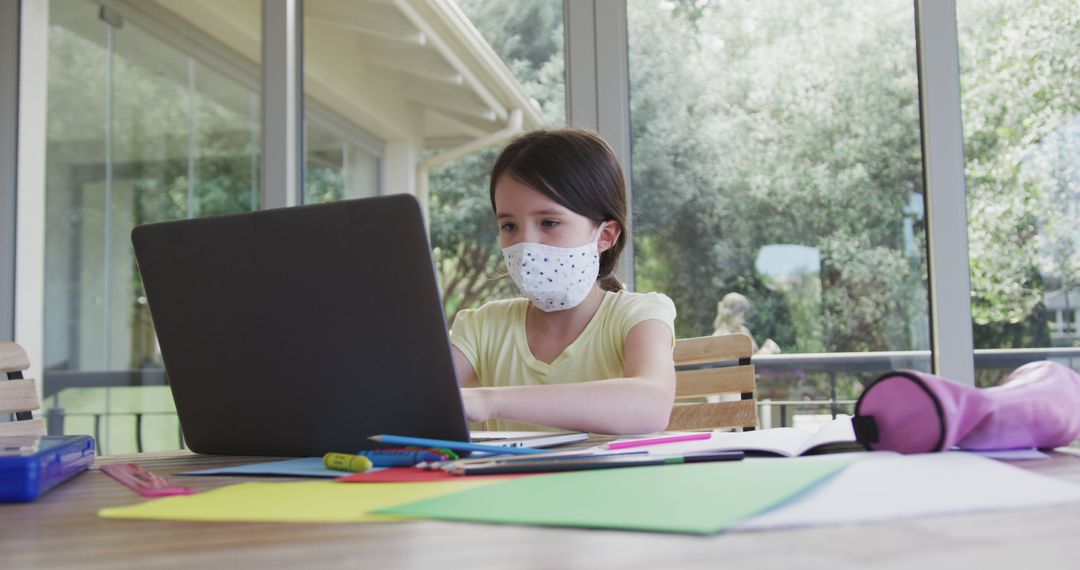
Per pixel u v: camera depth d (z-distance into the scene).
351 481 0.68
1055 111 2.46
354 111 2.96
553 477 0.64
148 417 3.12
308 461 0.88
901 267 2.52
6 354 1.58
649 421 1.08
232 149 3.04
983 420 0.73
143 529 0.52
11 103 3.06
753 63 2.62
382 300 0.85
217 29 3.04
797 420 2.56
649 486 0.58
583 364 1.48
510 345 1.56
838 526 0.47
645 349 1.33
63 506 0.64
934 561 0.39
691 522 0.46
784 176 2.60
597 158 1.37
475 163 2.84
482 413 1.00
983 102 2.49
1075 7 2.46
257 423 0.96
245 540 0.47
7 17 3.07
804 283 2.58
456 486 0.63
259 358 0.94
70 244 3.17
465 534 0.47
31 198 3.12
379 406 0.88
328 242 0.87
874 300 2.53
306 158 2.98
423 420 0.86
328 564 0.41
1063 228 2.45
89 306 3.16
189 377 1.00
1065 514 0.49
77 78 3.17
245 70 3.01
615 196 1.39
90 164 3.18
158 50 3.12
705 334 2.62
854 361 2.54
